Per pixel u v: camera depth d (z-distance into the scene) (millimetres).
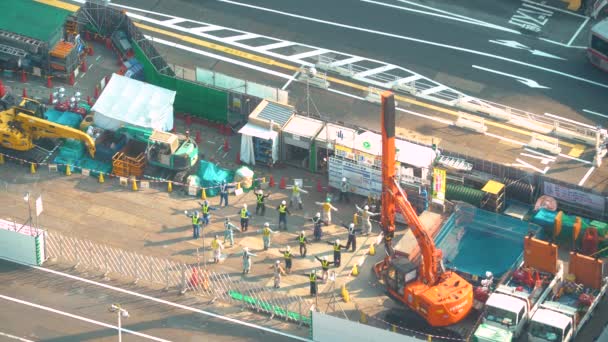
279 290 128000
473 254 131000
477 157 142375
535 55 155375
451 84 151750
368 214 132625
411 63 154500
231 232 132250
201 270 128625
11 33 151250
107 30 156750
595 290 125438
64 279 129000
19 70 152000
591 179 140250
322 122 141500
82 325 124312
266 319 125000
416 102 149625
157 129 140750
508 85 151625
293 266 130625
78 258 131125
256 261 131125
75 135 139875
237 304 126438
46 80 152000
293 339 122938
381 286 128000
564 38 157625
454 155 138875
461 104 148750
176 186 139625
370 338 119875
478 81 152125
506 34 158250
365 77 152750
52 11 155000
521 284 126000
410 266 123312
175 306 126188
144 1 162250
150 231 134500
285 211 133750
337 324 120438
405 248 126812
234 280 129000
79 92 150375
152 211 136875
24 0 155750
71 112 146250
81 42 152750
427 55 155500
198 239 133625
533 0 162750
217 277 129375
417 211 136500
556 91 150875
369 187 137625
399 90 151125
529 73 153125
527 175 136125
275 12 161000
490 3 162750
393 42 157375
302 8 161625
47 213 136375
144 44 151625
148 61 149500
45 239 130500
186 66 153875
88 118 144500
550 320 119875
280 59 155125
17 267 130125
